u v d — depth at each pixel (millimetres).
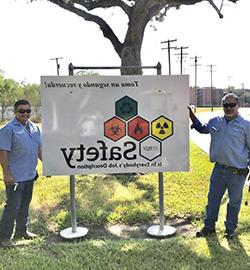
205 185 7746
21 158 4805
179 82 5035
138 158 5117
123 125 5059
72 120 4996
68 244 4844
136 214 5945
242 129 4633
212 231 5066
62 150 5023
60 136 5008
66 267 4164
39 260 4348
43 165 5012
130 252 4531
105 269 4125
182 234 5305
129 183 8016
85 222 5742
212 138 4848
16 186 4773
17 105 4789
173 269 4098
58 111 4969
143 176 8562
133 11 9305
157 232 5250
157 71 5359
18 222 5098
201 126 5035
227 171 4723
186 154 5145
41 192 7336
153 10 9609
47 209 6340
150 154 5125
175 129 5105
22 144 4770
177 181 8039
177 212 6031
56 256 4500
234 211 4852
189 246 4680
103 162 5090
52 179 8391
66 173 5062
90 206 6457
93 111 5008
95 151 5066
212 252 4512
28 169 4887
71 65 5281
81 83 4957
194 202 6504
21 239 5086
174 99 5059
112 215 5914
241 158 4656
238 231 5148
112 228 5613
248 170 4746
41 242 4992
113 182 8023
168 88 5039
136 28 9367
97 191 7340
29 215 5953
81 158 5062
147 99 5043
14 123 4785
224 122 4723
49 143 5004
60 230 5496
